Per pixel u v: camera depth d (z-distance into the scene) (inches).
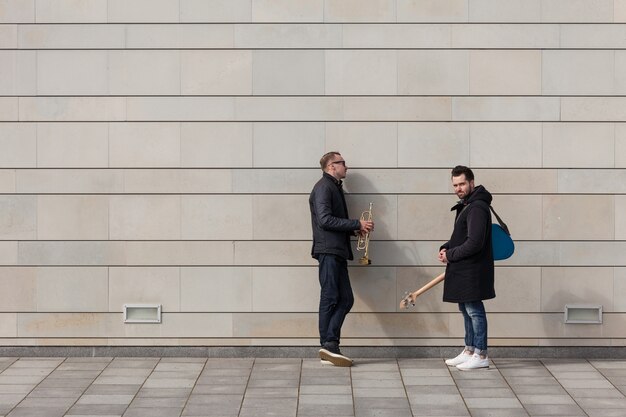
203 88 394.0
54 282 397.4
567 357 397.7
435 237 395.2
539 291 396.2
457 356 388.5
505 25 392.2
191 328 398.0
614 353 396.5
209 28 393.4
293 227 395.5
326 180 378.0
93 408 323.6
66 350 399.5
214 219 395.5
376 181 394.6
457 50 392.5
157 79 394.3
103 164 394.9
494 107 393.1
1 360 394.3
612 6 391.5
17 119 394.9
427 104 393.1
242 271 396.5
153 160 394.9
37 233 396.2
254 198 395.2
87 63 394.6
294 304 397.1
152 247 396.5
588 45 391.9
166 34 393.7
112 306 397.7
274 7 392.5
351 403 329.4
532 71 392.5
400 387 350.6
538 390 346.0
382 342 398.0
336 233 376.2
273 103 394.0
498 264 397.1
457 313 397.7
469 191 370.3
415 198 394.9
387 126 394.0
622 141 393.1
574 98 393.1
